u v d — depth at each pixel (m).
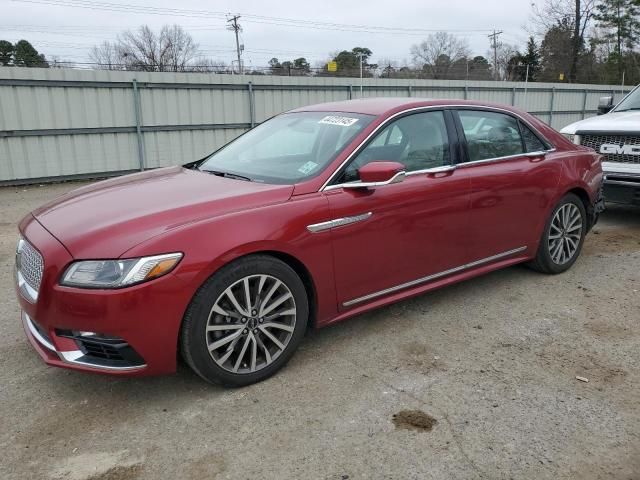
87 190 3.61
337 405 2.97
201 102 13.85
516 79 61.12
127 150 13.05
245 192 3.21
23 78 11.33
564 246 5.05
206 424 2.81
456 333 3.86
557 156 4.82
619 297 4.54
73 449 2.62
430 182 3.81
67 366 2.82
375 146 3.64
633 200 6.71
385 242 3.60
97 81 12.25
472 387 3.15
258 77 14.60
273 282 3.14
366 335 3.83
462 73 63.66
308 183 3.32
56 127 11.94
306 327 3.39
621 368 3.38
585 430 2.76
